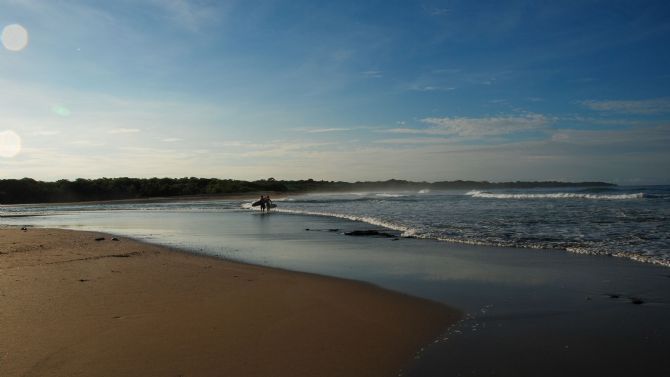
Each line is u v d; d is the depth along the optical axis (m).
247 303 7.57
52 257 12.08
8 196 82.38
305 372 4.88
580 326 6.33
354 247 14.68
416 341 5.84
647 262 10.75
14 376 4.63
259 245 15.70
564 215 23.03
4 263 11.02
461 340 5.88
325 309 7.30
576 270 10.08
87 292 8.07
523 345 5.67
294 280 9.50
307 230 20.67
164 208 47.78
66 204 71.06
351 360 5.22
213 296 7.99
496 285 8.88
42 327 6.14
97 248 14.22
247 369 4.92
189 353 5.34
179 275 9.81
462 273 10.12
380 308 7.37
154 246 15.27
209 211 40.03
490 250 13.19
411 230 18.42
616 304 7.36
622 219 20.39
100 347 5.47
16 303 7.27
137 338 5.79
